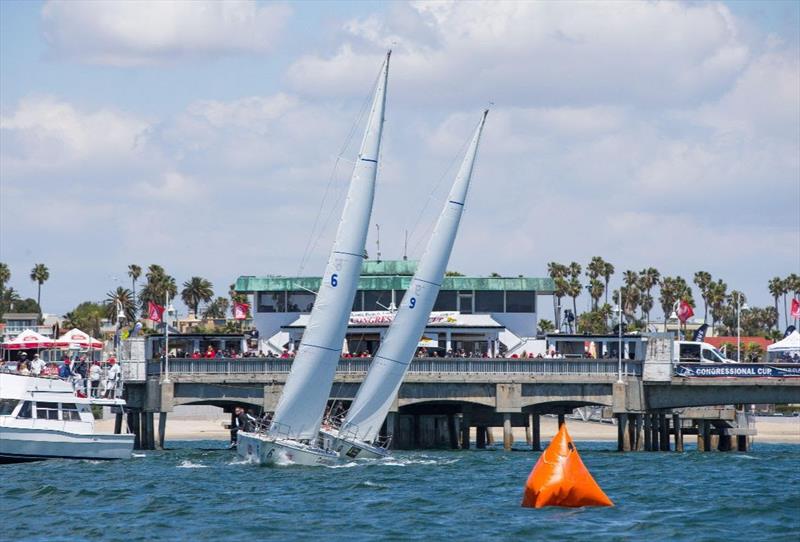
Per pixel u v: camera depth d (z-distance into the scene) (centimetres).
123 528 16312
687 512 17612
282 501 18650
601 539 15488
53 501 18638
